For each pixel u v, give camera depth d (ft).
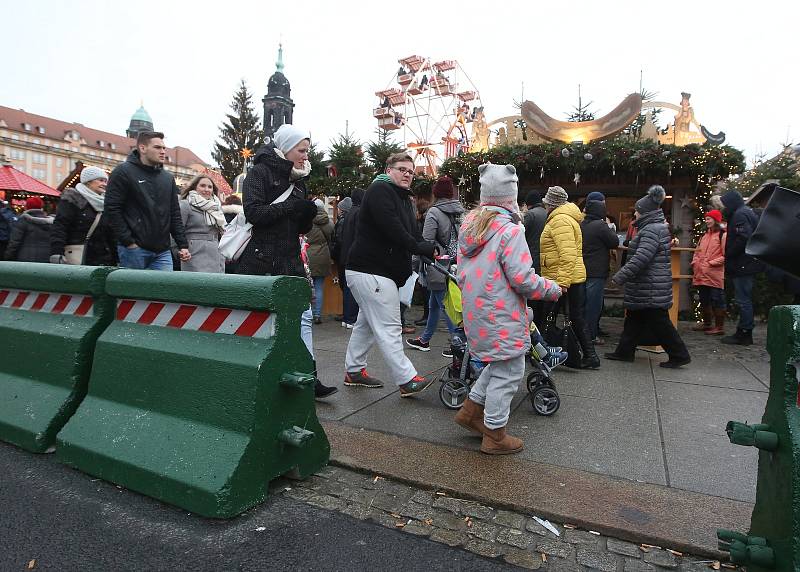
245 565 6.93
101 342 10.27
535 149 30.63
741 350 21.33
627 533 7.64
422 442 10.96
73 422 10.00
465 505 8.56
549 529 7.89
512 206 10.32
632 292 18.19
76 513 8.18
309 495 8.86
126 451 9.01
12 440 10.68
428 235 19.36
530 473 9.50
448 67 71.51
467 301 10.21
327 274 26.35
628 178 31.14
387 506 8.52
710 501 8.54
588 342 17.79
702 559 7.23
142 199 14.79
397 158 13.55
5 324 12.01
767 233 5.79
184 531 7.71
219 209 19.61
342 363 17.93
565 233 16.94
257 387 8.34
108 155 305.94
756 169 35.32
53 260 17.44
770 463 5.93
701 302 26.66
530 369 17.51
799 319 5.31
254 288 8.54
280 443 8.81
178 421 8.97
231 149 179.42
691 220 31.14
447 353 19.08
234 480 8.02
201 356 8.89
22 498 8.64
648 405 13.64
